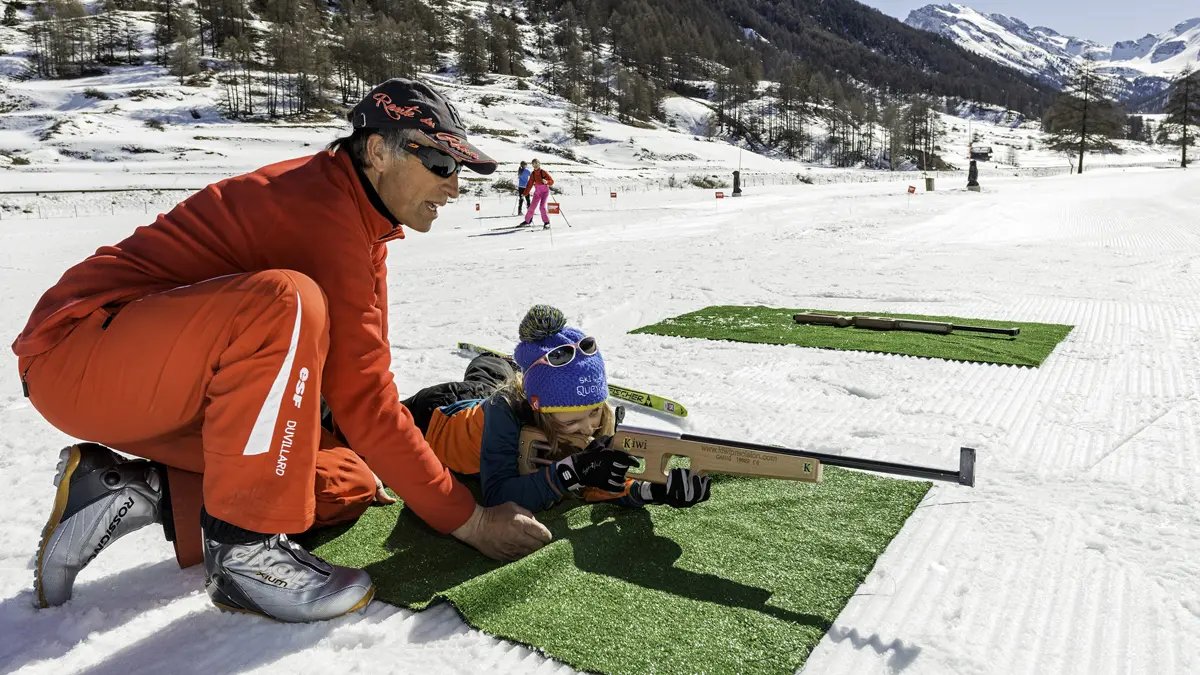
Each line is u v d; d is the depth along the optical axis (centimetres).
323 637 218
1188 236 1200
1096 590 230
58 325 211
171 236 224
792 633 210
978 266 960
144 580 254
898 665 198
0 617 232
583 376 272
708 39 19150
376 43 11606
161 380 210
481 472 291
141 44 12169
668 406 420
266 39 12756
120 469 235
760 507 291
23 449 389
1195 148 13075
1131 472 318
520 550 256
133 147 6225
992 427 377
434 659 205
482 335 642
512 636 212
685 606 225
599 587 236
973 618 218
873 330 613
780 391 456
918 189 3206
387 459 233
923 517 281
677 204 2472
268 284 204
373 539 276
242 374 205
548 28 18688
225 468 210
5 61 10756
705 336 610
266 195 223
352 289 224
